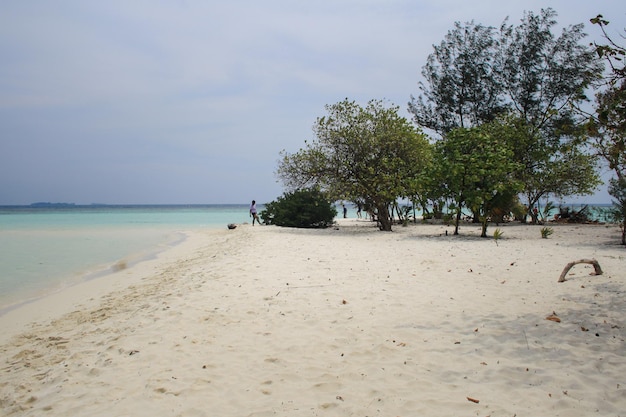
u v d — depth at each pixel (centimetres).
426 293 834
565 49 3077
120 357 562
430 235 2053
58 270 1437
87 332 709
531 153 2711
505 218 3120
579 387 439
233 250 1675
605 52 565
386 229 2433
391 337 604
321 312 730
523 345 556
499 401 420
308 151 2377
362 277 995
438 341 583
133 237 2750
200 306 788
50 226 3984
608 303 715
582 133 634
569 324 624
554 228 2428
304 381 477
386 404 420
